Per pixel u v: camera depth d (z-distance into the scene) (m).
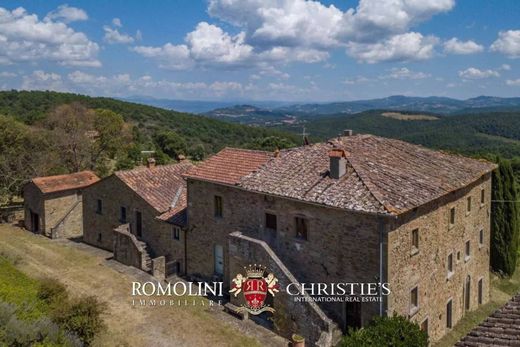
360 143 25.20
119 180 32.50
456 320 24.66
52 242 37.41
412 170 22.27
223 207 25.11
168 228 29.11
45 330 15.32
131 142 73.62
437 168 23.72
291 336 20.16
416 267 19.88
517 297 13.39
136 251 29.06
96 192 35.16
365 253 18.55
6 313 14.32
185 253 27.89
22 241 37.22
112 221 33.84
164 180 33.41
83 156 61.22
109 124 67.06
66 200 41.66
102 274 27.81
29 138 56.22
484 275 28.72
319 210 20.09
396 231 18.17
